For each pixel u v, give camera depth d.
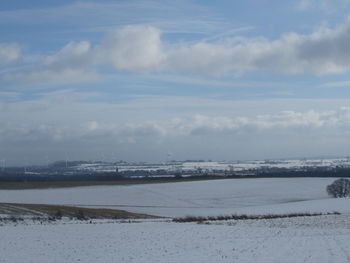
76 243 24.53
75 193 85.38
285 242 24.73
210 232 30.64
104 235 28.50
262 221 39.94
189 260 18.48
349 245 23.11
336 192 81.75
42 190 90.62
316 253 20.20
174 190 90.50
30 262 18.34
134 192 87.25
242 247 22.67
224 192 87.88
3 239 25.84
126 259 19.02
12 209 47.62
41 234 28.58
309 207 55.62
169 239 26.52
